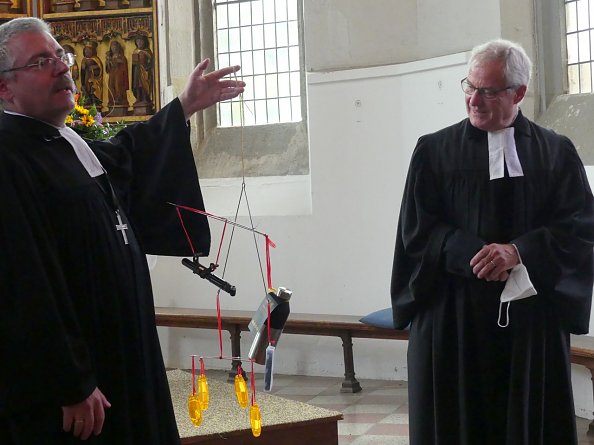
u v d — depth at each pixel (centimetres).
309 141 730
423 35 686
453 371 351
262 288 754
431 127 673
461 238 346
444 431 350
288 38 802
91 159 292
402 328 372
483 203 350
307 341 737
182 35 806
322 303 731
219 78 324
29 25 278
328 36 718
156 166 320
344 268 721
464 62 645
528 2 655
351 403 625
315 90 723
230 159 808
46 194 272
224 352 771
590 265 359
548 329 350
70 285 272
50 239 266
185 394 521
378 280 706
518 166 350
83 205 277
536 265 339
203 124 832
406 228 365
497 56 344
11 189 262
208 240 329
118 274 281
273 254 750
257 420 330
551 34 661
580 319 352
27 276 256
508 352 344
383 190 702
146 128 323
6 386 257
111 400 275
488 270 335
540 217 355
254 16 816
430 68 669
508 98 345
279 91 809
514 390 339
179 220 322
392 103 695
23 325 254
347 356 658
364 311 713
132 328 282
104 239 279
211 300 773
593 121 619
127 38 782
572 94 650
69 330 262
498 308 343
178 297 786
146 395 283
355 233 715
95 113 595
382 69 696
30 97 276
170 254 326
